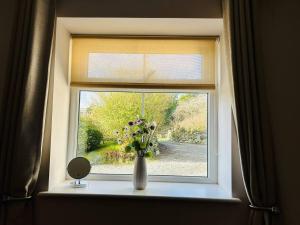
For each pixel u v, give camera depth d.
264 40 1.70
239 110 1.57
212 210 1.63
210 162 2.07
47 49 1.67
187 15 1.76
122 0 1.78
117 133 2.10
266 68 1.68
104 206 1.65
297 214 1.57
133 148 1.91
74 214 1.65
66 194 1.65
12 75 1.62
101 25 1.91
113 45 2.09
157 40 2.07
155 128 2.06
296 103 1.65
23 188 1.55
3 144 1.58
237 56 1.59
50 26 1.69
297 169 1.61
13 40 1.67
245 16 1.61
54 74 1.80
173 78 2.05
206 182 2.05
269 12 1.72
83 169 1.90
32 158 1.58
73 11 1.79
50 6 1.71
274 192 1.53
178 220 1.63
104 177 2.08
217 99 2.08
